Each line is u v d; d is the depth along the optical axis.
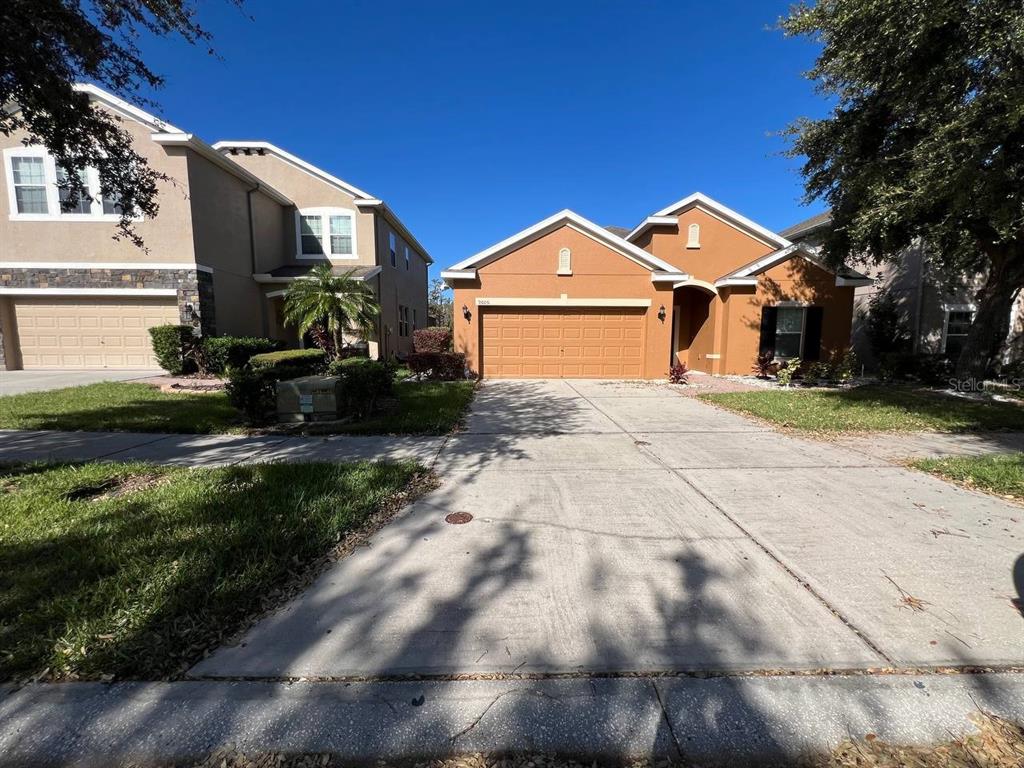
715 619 2.57
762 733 1.88
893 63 8.30
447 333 20.36
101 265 13.63
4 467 5.06
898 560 3.22
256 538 3.31
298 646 2.33
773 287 13.73
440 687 2.08
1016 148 7.61
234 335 15.60
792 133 11.33
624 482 4.80
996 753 1.79
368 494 4.21
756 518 3.92
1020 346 14.77
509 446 6.21
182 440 6.48
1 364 13.95
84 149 5.28
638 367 13.63
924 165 7.91
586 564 3.15
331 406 7.56
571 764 1.76
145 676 2.12
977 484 4.74
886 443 6.46
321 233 18.83
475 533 3.61
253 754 1.78
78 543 3.24
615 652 2.31
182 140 13.04
